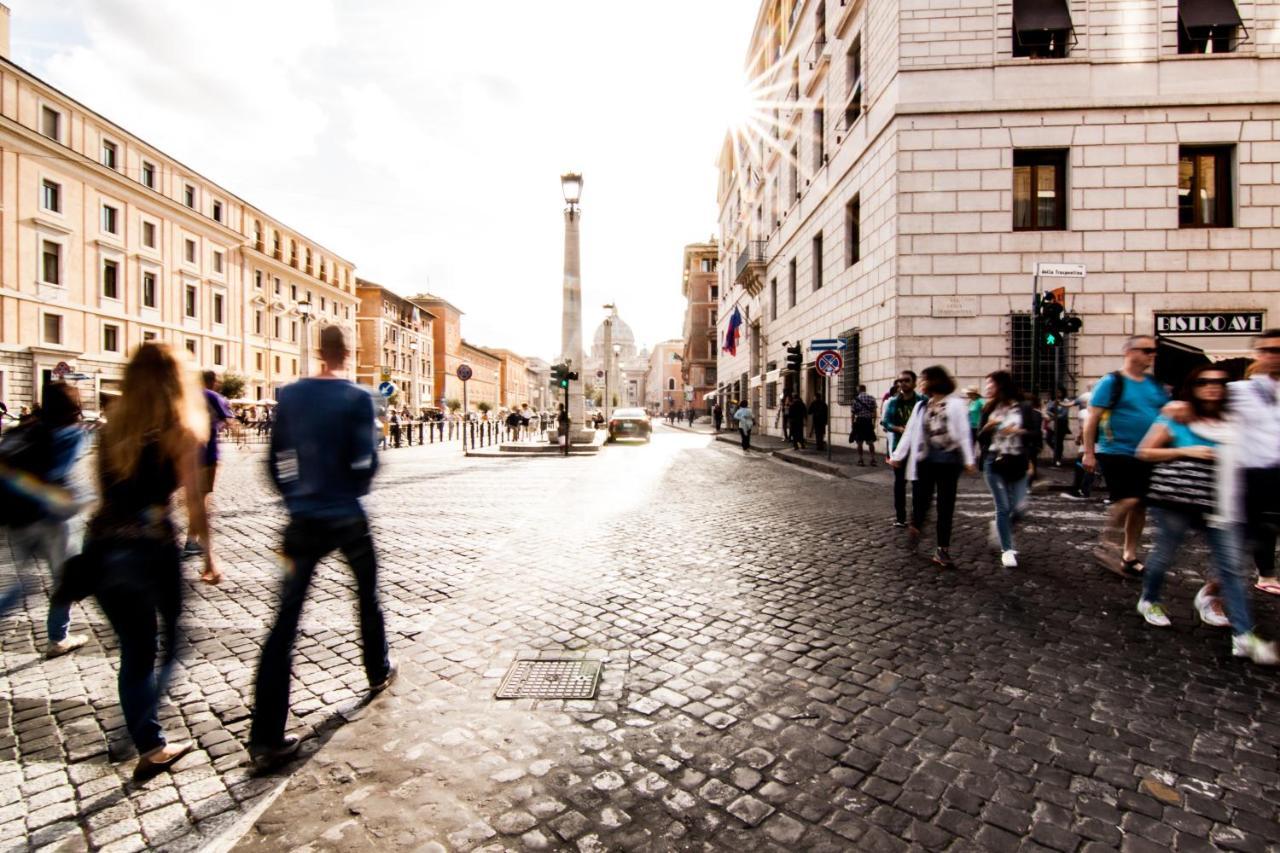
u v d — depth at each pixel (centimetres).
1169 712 295
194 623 422
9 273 2750
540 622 420
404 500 963
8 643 391
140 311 3428
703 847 210
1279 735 275
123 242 3325
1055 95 1347
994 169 1367
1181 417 380
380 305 6128
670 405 9400
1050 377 1348
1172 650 364
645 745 271
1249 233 1313
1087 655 358
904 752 264
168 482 256
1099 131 1338
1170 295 1325
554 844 211
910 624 409
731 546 634
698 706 305
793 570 541
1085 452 509
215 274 4031
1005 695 313
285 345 4816
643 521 774
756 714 297
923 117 1387
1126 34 1335
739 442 2406
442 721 292
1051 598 458
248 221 4394
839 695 314
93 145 3164
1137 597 456
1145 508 500
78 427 363
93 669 356
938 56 1379
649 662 355
